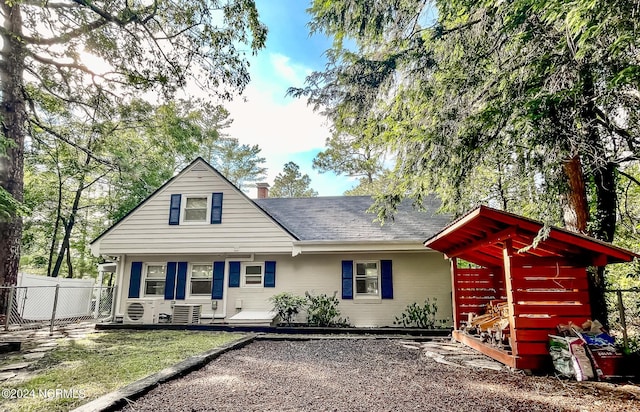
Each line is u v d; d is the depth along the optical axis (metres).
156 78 10.51
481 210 5.53
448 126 5.61
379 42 6.26
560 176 5.24
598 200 7.57
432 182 7.25
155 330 10.33
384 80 6.10
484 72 5.55
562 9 3.60
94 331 10.10
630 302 7.88
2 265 10.48
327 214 13.85
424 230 12.32
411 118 6.71
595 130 5.22
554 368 5.12
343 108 6.48
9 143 9.00
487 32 5.36
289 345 7.89
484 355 6.60
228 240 11.96
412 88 6.13
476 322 7.82
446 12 5.40
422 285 11.77
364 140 7.28
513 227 5.53
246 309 12.02
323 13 6.01
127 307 11.00
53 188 19.19
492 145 5.47
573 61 4.41
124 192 20.95
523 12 4.55
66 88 11.84
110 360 5.97
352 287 11.94
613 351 4.89
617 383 4.63
